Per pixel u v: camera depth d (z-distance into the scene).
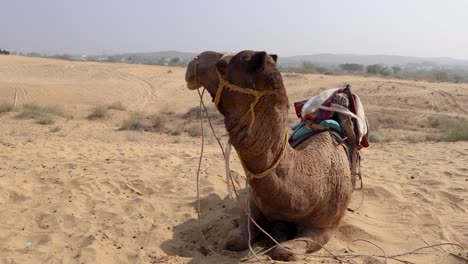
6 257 5.18
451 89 33.22
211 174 8.49
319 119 6.03
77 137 18.27
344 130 5.96
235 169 9.12
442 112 27.67
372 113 27.14
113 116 26.22
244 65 4.08
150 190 7.79
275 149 4.32
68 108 28.16
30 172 8.61
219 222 6.23
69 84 40.12
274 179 4.43
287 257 4.91
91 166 9.30
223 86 4.11
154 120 25.11
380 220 6.89
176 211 6.84
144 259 5.21
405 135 20.39
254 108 4.11
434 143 14.95
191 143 17.41
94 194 7.52
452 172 9.37
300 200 4.75
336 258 5.12
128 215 6.61
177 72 50.44
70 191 7.53
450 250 5.81
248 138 4.13
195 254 5.44
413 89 32.88
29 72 48.50
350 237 6.14
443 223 6.74
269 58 4.17
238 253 5.26
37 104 27.38
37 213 6.67
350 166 5.84
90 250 5.29
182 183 7.95
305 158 4.96
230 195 4.39
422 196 7.83
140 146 13.97
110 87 39.19
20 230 6.15
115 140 17.92
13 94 33.19
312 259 5.08
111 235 5.86
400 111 27.47
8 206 7.00
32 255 5.24
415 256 5.60
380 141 17.59
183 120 25.27
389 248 5.89
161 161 9.94
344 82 36.69
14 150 11.16
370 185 8.13
